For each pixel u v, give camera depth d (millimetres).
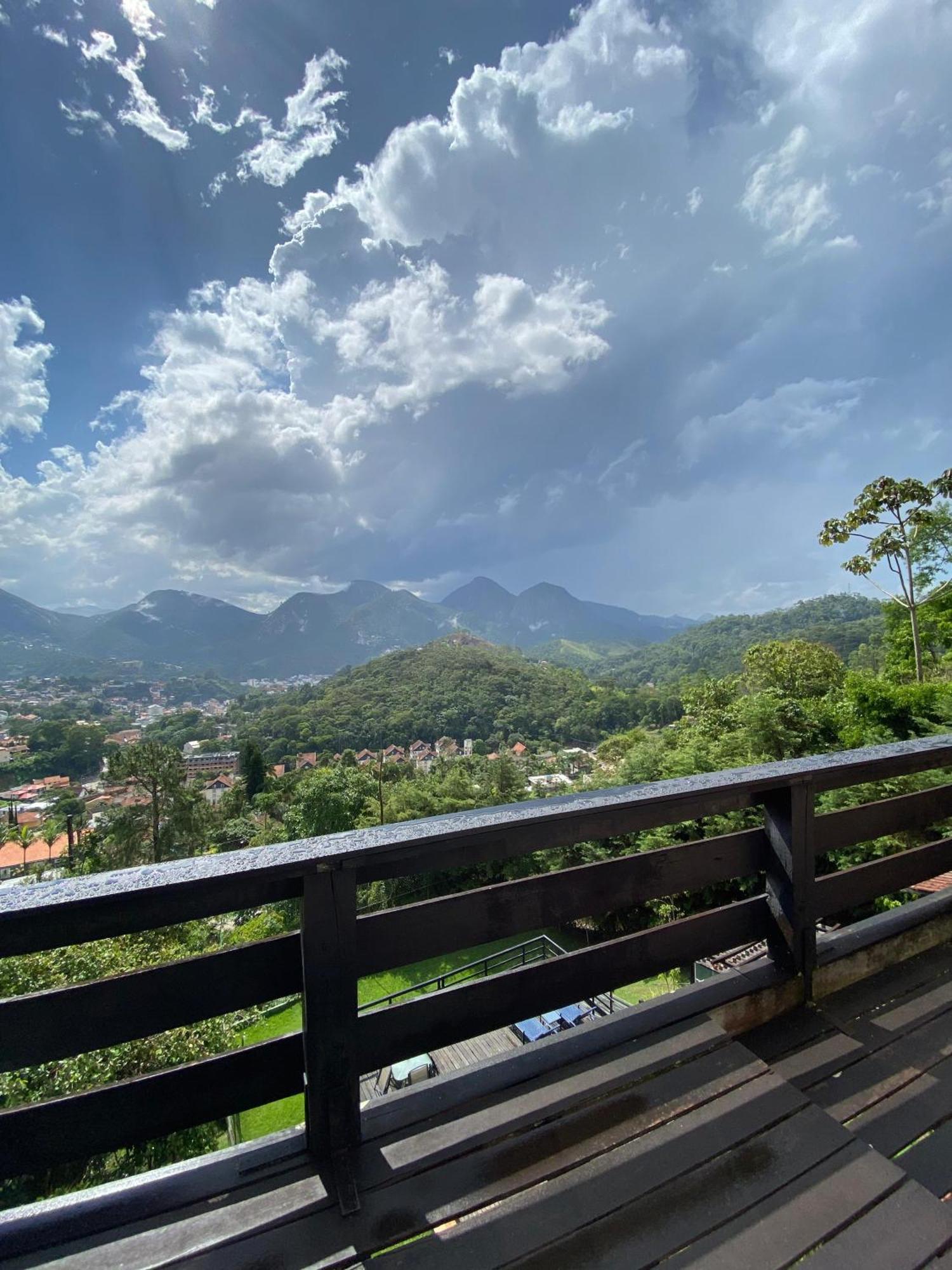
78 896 878
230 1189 1075
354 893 1128
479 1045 7371
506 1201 1050
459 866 1251
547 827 1352
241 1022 7512
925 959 1976
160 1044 6434
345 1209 1025
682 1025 1511
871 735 13875
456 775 37094
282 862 1020
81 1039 989
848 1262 940
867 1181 1092
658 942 1564
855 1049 1527
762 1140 1184
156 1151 6070
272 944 1131
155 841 25531
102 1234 997
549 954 9719
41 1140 995
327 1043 1119
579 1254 953
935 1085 1402
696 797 1522
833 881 1837
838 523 16859
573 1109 1255
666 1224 1003
